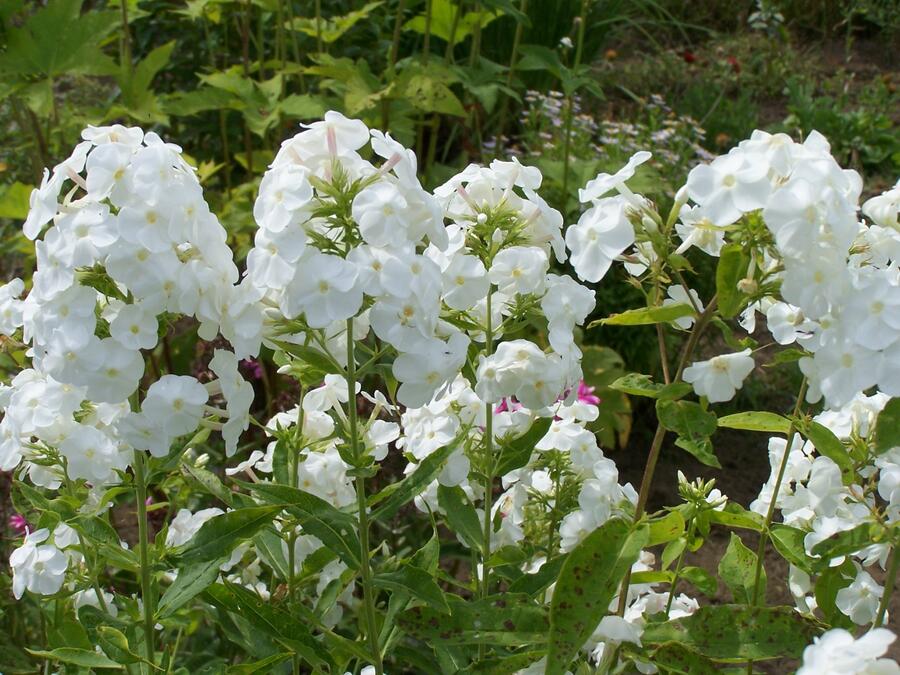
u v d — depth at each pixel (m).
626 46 3.17
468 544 0.82
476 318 0.80
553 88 2.34
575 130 2.02
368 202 0.69
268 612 0.78
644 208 0.76
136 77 1.40
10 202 1.19
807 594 0.89
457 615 0.77
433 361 0.70
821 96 2.99
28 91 1.31
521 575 0.85
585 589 0.71
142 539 0.76
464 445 0.83
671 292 0.79
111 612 0.91
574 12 2.24
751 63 3.09
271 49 1.95
